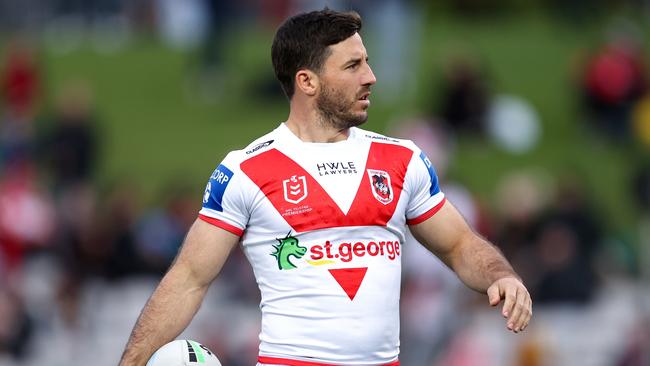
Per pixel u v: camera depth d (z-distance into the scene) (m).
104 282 55.94
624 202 71.12
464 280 19.22
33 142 74.56
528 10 119.69
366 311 18.30
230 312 53.47
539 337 48.25
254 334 49.00
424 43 102.38
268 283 18.59
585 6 112.12
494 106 81.06
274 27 106.81
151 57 101.81
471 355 44.97
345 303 18.25
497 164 76.25
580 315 51.00
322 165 18.56
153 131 86.88
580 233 54.06
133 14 111.38
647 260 59.78
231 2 96.00
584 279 51.22
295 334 18.33
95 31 111.50
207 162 80.75
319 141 18.83
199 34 96.62
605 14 113.25
